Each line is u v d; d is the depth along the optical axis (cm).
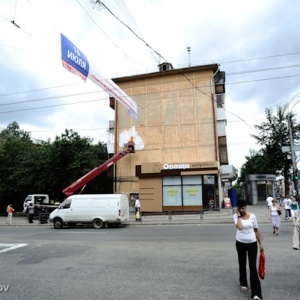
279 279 619
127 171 3334
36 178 3259
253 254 530
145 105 3409
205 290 555
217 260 803
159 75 3409
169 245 1064
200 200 2727
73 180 3086
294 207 1703
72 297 528
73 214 1941
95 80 1449
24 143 3906
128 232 1552
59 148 3173
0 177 3653
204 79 3278
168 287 577
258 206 3703
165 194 2805
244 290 552
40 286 598
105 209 1916
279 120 4122
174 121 3294
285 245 1017
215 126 3169
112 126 3584
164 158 3253
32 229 1889
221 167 3089
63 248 1054
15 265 796
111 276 664
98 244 1130
